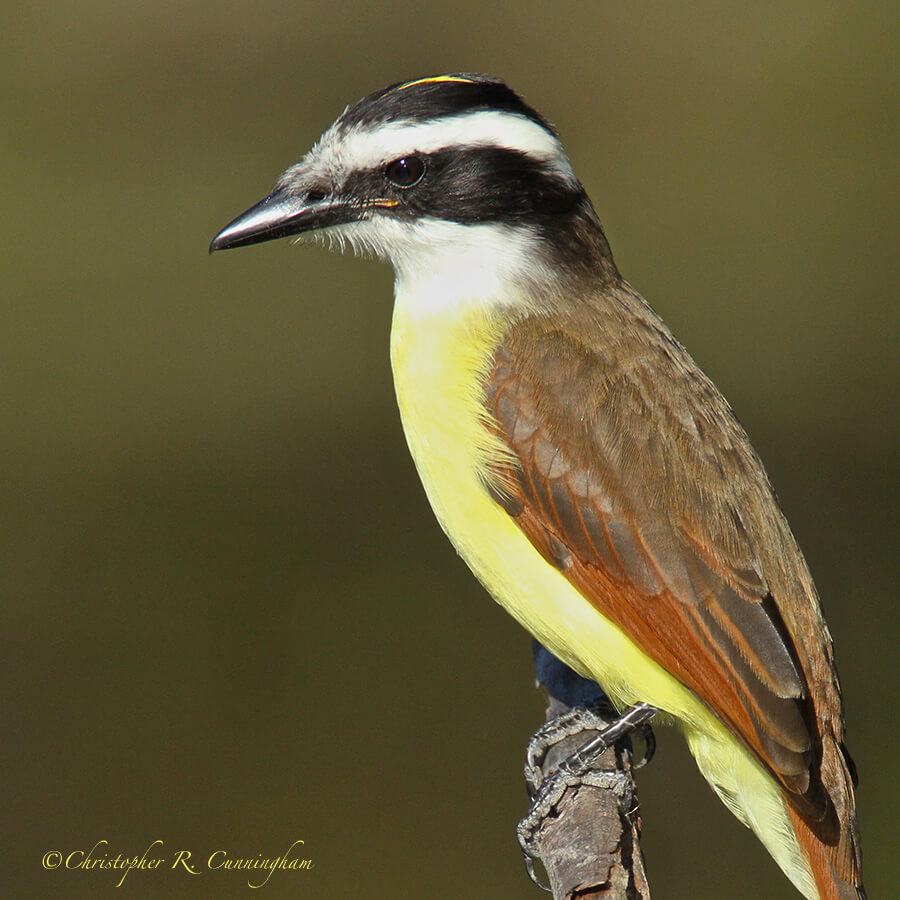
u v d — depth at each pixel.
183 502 16.02
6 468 16.55
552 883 6.91
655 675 7.48
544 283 7.97
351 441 17.17
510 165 7.88
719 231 20.77
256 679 13.30
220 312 19.91
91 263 20.31
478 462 7.67
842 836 7.02
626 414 7.55
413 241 7.96
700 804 11.65
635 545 7.39
